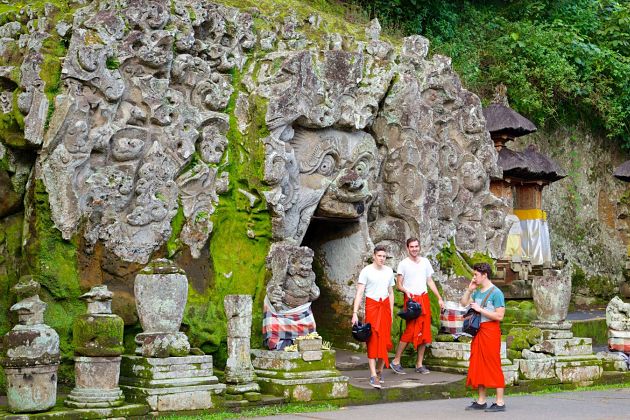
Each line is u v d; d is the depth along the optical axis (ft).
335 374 32.32
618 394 36.70
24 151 32.37
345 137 40.27
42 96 31.12
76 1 34.58
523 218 57.98
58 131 30.83
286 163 36.68
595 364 40.50
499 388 30.76
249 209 36.24
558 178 57.72
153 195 33.17
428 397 34.42
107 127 31.99
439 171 45.96
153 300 29.32
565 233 68.90
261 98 36.88
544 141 69.26
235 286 35.47
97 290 27.84
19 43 32.99
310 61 37.91
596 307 67.77
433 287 38.17
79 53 31.35
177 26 35.06
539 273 53.57
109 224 32.04
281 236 36.60
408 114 42.65
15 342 25.73
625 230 74.59
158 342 28.68
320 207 39.40
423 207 42.70
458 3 69.82
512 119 54.34
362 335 33.04
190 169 34.88
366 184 40.11
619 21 75.87
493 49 68.59
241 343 30.86
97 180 31.76
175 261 34.17
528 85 66.33
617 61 72.49
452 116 46.91
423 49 46.39
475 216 47.52
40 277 30.83
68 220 31.01
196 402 28.66
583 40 72.74
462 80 64.23
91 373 27.04
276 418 28.53
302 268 34.27
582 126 72.69
